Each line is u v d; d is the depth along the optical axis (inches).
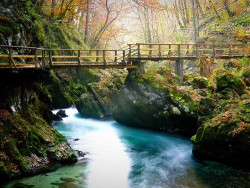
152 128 677.9
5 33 483.5
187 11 1524.4
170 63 1089.4
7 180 344.8
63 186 341.4
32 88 562.3
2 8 514.3
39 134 441.7
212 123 447.5
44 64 487.8
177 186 350.0
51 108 821.9
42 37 806.5
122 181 369.4
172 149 520.4
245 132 392.2
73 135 613.3
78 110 840.9
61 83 895.1
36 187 333.7
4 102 417.7
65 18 1101.7
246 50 824.3
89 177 376.8
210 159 442.0
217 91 601.6
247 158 393.7
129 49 677.3
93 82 881.5
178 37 1254.3
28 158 390.3
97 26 1408.7
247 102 458.9
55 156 415.8
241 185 341.1
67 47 971.9
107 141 576.1
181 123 609.3
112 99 866.1
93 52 1192.2
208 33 1090.7
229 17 1143.0
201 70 799.7
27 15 590.2
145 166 427.8
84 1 1178.6
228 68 877.8
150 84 652.7
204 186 344.8
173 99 611.2
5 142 373.1
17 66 432.5
